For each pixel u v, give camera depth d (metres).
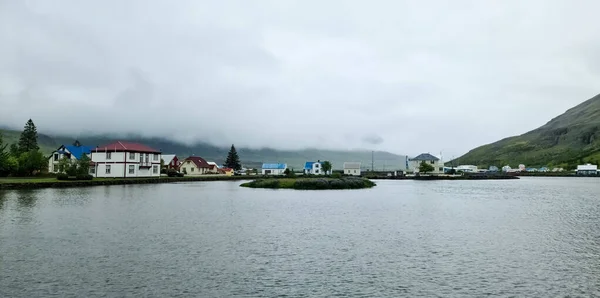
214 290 20.06
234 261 25.47
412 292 20.14
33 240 30.42
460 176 199.50
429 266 24.88
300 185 100.44
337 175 155.38
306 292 20.02
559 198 77.56
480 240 32.78
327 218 44.81
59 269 23.03
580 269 24.27
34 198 61.62
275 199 68.75
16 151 125.69
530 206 60.66
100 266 23.78
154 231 34.94
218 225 38.84
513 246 30.56
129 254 26.67
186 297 19.02
